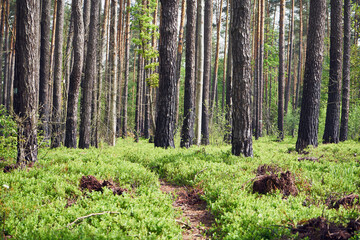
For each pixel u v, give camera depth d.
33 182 6.60
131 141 25.12
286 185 6.27
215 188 6.42
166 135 13.35
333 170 7.55
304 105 12.85
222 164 8.55
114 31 19.72
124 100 27.77
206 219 5.57
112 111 19.38
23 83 8.53
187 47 16.20
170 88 13.29
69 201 5.92
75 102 16.33
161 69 13.28
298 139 13.02
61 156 10.32
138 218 4.93
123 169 8.16
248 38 10.37
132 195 6.31
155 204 5.80
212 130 19.78
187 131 15.52
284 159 9.34
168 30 13.10
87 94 16.38
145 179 7.46
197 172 7.82
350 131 22.78
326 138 16.94
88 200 5.71
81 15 16.03
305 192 6.11
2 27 30.56
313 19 12.58
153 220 4.73
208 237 4.80
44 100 15.66
